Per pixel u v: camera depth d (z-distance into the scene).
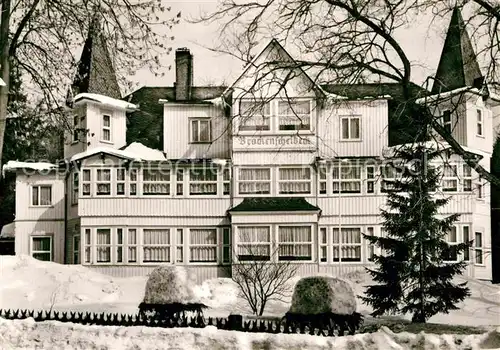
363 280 36.66
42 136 26.83
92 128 43.22
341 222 40.94
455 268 26.27
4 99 24.25
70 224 43.38
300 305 20.27
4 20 23.70
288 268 37.19
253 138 41.66
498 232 45.66
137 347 15.78
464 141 41.78
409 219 26.44
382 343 14.92
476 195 40.53
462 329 22.34
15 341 16.91
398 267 26.42
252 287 33.94
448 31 16.52
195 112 43.59
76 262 42.59
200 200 41.66
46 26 23.92
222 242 41.41
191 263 41.25
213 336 15.53
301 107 41.28
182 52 46.50
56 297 32.34
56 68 24.50
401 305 29.14
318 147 41.66
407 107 17.05
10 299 31.88
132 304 30.88
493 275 45.50
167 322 17.06
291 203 40.84
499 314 29.03
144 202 41.41
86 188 41.44
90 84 43.59
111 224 41.16
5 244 49.06
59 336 16.64
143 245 41.19
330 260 40.66
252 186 41.62
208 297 32.47
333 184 41.28
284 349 15.06
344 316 20.28
